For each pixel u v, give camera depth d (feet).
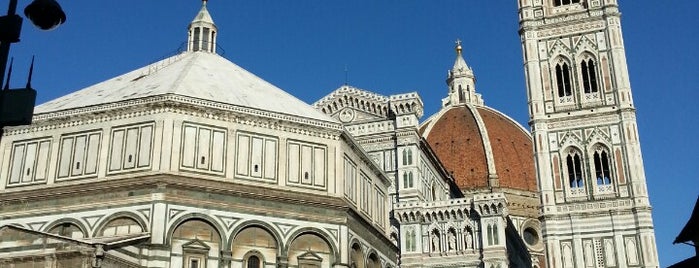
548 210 291.99
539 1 331.36
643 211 279.08
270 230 171.32
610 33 314.14
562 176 296.71
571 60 316.40
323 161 187.73
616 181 288.71
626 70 306.76
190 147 171.73
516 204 558.97
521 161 606.14
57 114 179.52
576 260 280.51
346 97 349.41
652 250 272.51
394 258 225.76
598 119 301.63
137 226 161.27
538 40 325.21
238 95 193.57
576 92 309.83
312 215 177.78
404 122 326.24
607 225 282.56
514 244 370.53
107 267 144.56
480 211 312.71
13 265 149.18
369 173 216.74
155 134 170.50
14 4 51.57
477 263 306.76
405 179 320.09
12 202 172.65
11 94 49.21
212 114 177.37
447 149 610.24
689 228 115.44
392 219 318.04
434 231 317.22
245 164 176.86
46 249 146.92
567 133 303.89
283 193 176.96
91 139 176.04
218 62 225.15
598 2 322.34
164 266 157.07
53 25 52.85
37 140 180.75
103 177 170.30
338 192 185.68
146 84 194.49
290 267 170.91
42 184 174.81
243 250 167.32
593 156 296.71
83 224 165.27
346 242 179.93
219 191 168.66
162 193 162.81
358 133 331.77
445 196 385.91
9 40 50.85
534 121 309.83
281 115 185.26
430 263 311.88
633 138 292.81
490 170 579.48
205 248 162.91
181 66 210.18
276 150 182.39
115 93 191.52
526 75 320.70
